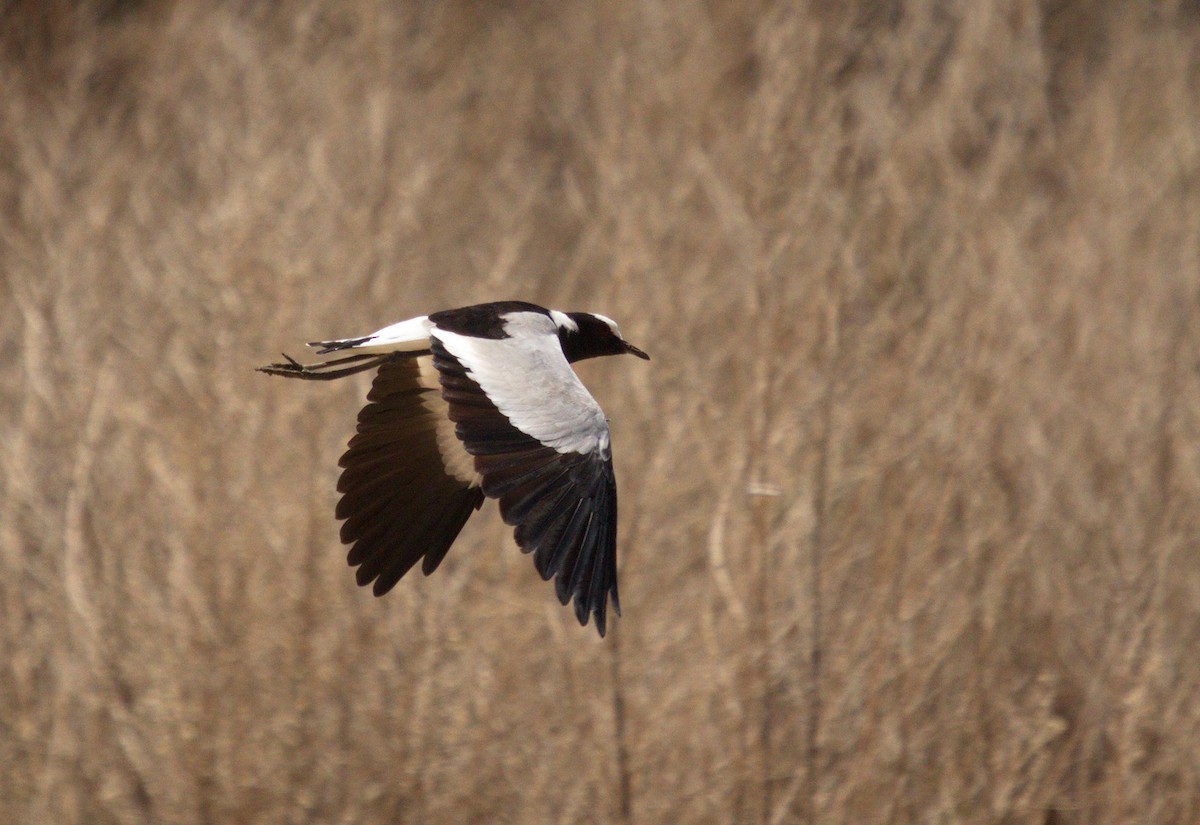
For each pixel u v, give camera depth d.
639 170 16.80
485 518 13.48
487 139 19.31
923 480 13.33
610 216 16.53
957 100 16.64
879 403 13.87
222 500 13.55
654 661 12.95
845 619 12.90
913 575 12.83
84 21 20.34
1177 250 16.56
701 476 13.85
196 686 12.98
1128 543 13.49
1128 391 14.89
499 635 13.05
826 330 13.71
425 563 8.27
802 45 14.91
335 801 12.88
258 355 14.30
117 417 14.30
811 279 14.08
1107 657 12.87
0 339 15.97
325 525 13.48
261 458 13.75
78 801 12.95
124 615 13.33
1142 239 16.64
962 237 15.27
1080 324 15.48
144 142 18.34
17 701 13.30
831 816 12.39
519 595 13.26
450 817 12.80
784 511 13.07
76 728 13.15
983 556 13.30
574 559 7.14
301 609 13.16
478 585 13.18
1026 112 17.58
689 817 12.52
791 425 13.23
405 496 8.37
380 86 17.53
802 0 15.09
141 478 13.95
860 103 15.89
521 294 17.02
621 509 13.80
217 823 12.80
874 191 14.59
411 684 12.98
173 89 18.88
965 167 17.12
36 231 16.97
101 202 17.05
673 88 17.45
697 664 12.88
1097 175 17.22
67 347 15.00
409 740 12.90
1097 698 12.80
